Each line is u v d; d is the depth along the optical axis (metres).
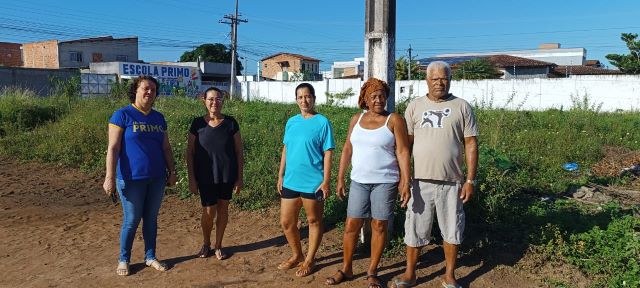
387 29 4.81
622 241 4.60
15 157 10.20
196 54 59.09
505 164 7.37
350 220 4.12
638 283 3.98
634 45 35.19
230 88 37.03
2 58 48.78
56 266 4.72
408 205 4.15
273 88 35.69
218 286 4.27
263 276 4.46
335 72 62.84
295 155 4.29
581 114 15.10
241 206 6.55
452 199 4.01
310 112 4.36
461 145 4.00
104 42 46.31
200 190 4.71
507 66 38.72
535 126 12.82
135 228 4.47
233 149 4.75
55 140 10.62
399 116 4.00
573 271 4.37
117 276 4.48
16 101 13.96
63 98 16.25
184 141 9.85
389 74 4.88
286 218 4.43
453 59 47.84
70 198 7.31
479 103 24.27
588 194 7.01
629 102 23.31
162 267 4.59
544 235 4.85
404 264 4.61
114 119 4.29
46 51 44.53
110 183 4.25
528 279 4.31
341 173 4.29
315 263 4.69
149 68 35.22
